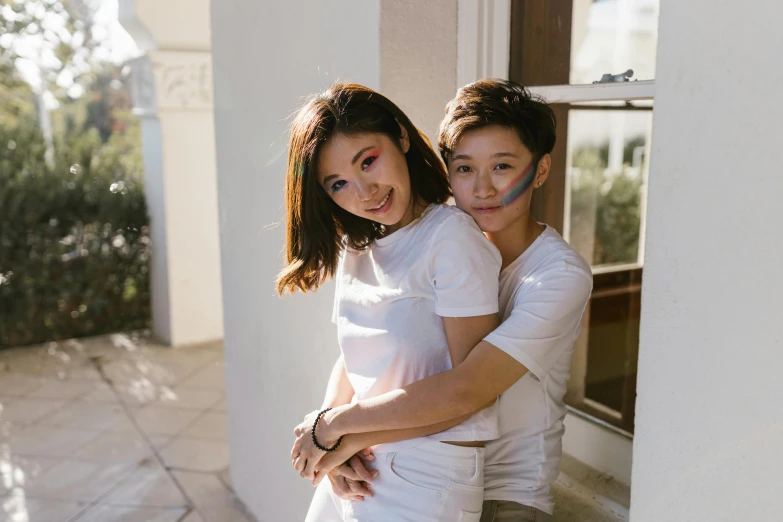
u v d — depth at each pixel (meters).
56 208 5.51
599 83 1.83
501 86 1.41
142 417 4.25
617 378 2.38
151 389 4.71
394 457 1.41
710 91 1.08
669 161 1.16
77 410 4.36
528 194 1.42
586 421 2.01
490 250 1.36
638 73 1.89
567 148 2.32
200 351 5.48
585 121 3.04
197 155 5.43
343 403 1.66
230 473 3.36
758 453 1.07
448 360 1.39
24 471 3.57
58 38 9.52
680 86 1.12
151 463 3.65
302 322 2.53
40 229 5.46
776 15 0.98
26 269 5.46
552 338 1.32
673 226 1.16
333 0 2.12
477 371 1.29
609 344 2.53
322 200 1.45
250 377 3.02
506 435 1.47
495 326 1.36
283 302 2.65
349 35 2.05
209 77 5.30
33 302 5.53
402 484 1.39
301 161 1.39
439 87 2.02
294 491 2.73
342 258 1.57
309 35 2.27
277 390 2.79
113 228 5.67
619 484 1.86
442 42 2.00
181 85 5.20
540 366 1.32
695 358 1.15
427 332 1.38
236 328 3.10
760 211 1.03
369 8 1.94
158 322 5.80
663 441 1.22
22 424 4.15
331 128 1.35
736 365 1.09
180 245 5.48
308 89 2.30
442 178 1.52
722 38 1.05
